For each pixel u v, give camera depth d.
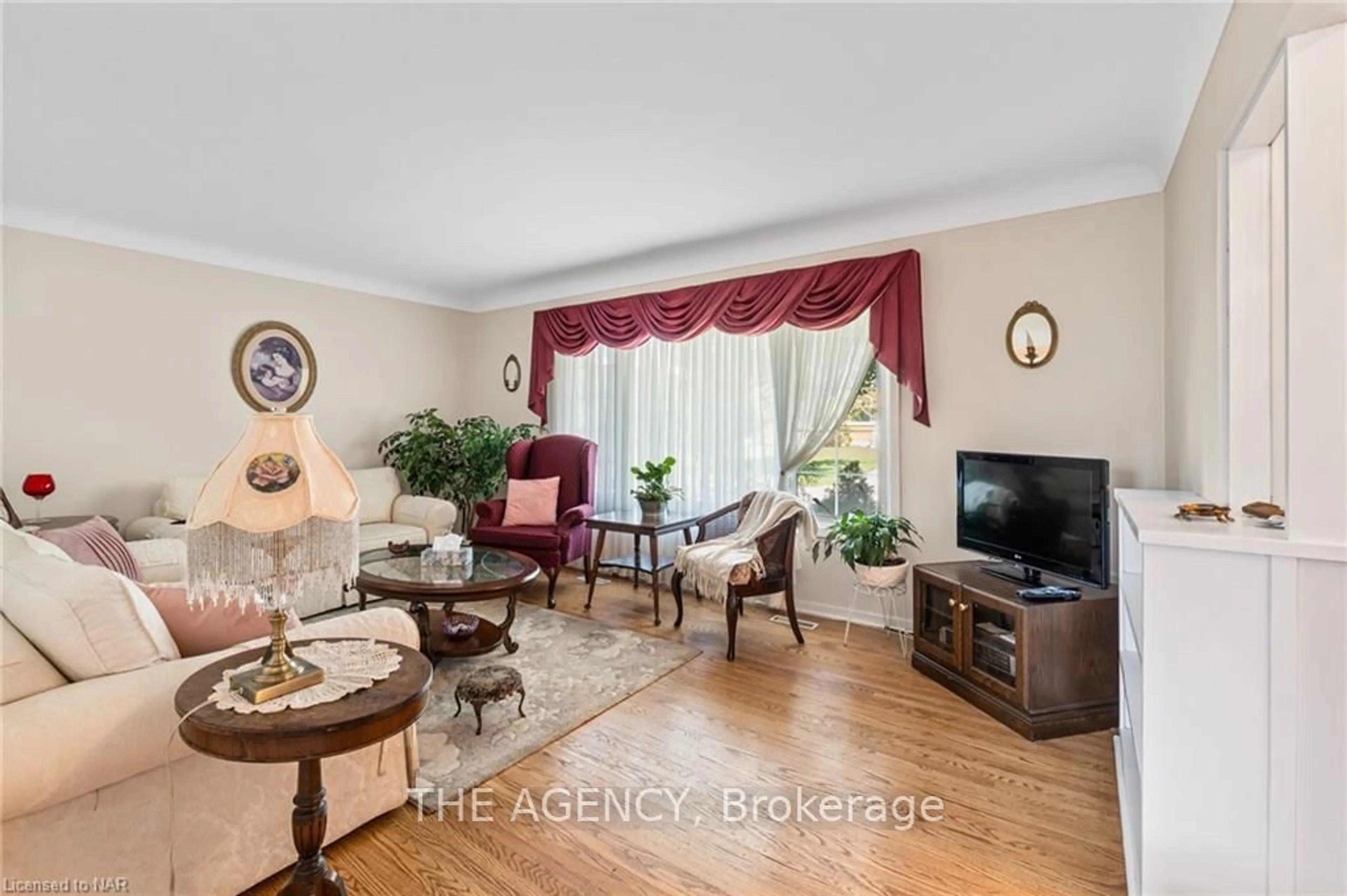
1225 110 1.72
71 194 3.12
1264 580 1.25
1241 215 1.70
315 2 1.67
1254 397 1.69
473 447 4.94
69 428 3.53
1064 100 2.22
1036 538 2.69
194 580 1.25
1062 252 3.04
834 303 3.65
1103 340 2.94
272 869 1.62
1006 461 2.86
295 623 1.81
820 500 3.97
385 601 4.14
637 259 4.33
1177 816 1.34
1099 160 2.72
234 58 1.94
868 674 2.99
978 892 1.60
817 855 1.74
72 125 2.39
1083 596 2.48
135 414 3.78
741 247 3.97
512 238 3.85
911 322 3.43
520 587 3.01
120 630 1.40
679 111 2.29
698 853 1.75
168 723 1.35
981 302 3.27
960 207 3.26
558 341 5.04
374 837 1.81
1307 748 1.23
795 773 2.15
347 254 4.22
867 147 2.60
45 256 3.44
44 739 1.19
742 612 3.93
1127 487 2.88
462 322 5.71
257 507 1.27
